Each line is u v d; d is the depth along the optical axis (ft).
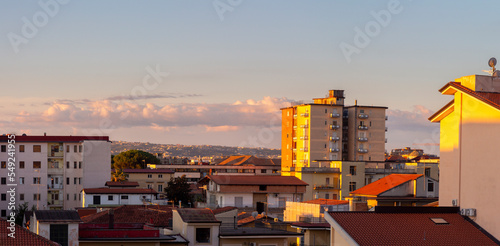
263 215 271.90
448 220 157.07
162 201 443.73
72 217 159.22
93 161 499.51
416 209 159.33
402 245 142.51
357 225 149.79
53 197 492.95
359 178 504.43
